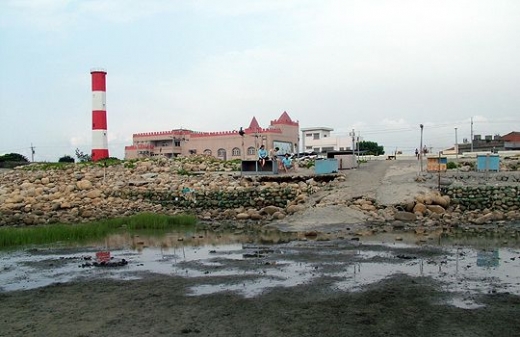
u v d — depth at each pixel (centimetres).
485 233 2619
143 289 1567
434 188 3569
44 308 1391
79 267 1961
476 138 8675
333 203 3506
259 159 4706
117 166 5797
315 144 10300
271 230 3005
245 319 1236
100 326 1219
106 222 3306
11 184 5216
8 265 2038
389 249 2161
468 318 1202
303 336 1112
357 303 1347
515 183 3531
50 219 3719
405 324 1176
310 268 1806
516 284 1509
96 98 7106
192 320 1240
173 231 3088
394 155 6425
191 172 5188
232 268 1850
